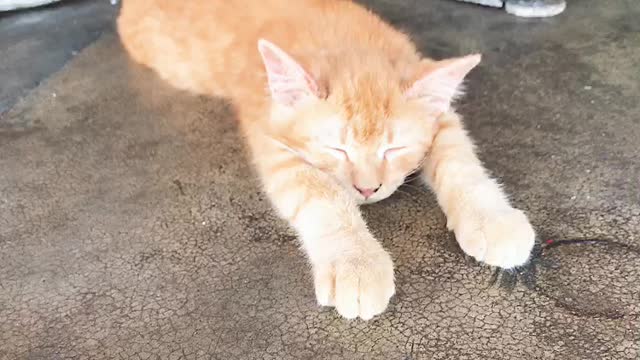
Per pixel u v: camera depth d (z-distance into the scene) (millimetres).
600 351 210
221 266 252
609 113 325
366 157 250
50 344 226
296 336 222
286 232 266
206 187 294
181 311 235
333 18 314
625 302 226
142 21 374
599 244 250
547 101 338
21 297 245
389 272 226
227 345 221
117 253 262
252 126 296
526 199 274
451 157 266
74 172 308
